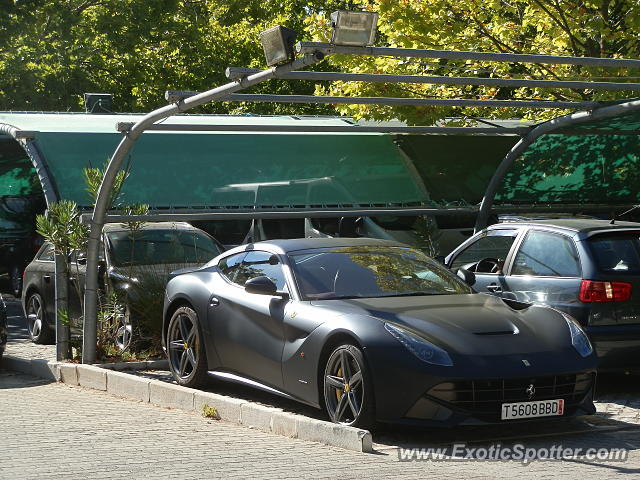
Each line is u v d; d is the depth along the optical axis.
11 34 35.09
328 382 9.81
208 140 18.64
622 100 14.57
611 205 21.58
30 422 10.62
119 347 14.84
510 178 20.69
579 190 21.19
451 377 9.03
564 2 20.83
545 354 9.48
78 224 14.49
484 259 13.48
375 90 19.50
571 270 12.07
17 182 27.89
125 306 14.87
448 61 20.66
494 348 9.36
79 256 16.17
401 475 7.91
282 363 10.50
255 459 8.58
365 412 9.32
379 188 19.41
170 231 17.06
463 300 10.65
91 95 21.70
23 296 18.58
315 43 10.11
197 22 41.72
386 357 9.22
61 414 11.19
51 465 8.34
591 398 9.81
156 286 14.94
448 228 22.38
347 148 19.53
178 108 12.57
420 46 20.53
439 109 19.30
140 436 9.75
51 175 16.05
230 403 10.69
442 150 20.17
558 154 20.38
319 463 8.40
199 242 17.02
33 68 36.94
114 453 8.86
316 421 9.49
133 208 14.94
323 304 10.36
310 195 18.78
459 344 9.33
